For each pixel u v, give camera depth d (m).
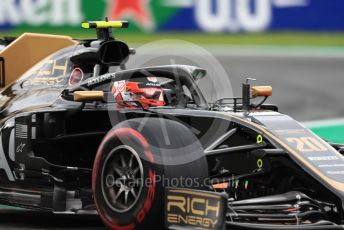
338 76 70.25
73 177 27.88
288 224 24.45
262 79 68.62
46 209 28.38
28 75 31.34
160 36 75.44
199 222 22.67
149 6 75.31
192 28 76.06
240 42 77.44
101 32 31.39
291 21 78.44
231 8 77.00
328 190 23.97
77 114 28.81
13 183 29.67
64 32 72.50
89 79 29.06
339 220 24.33
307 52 77.88
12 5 72.50
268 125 25.14
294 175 24.89
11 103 30.28
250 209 24.45
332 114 58.94
